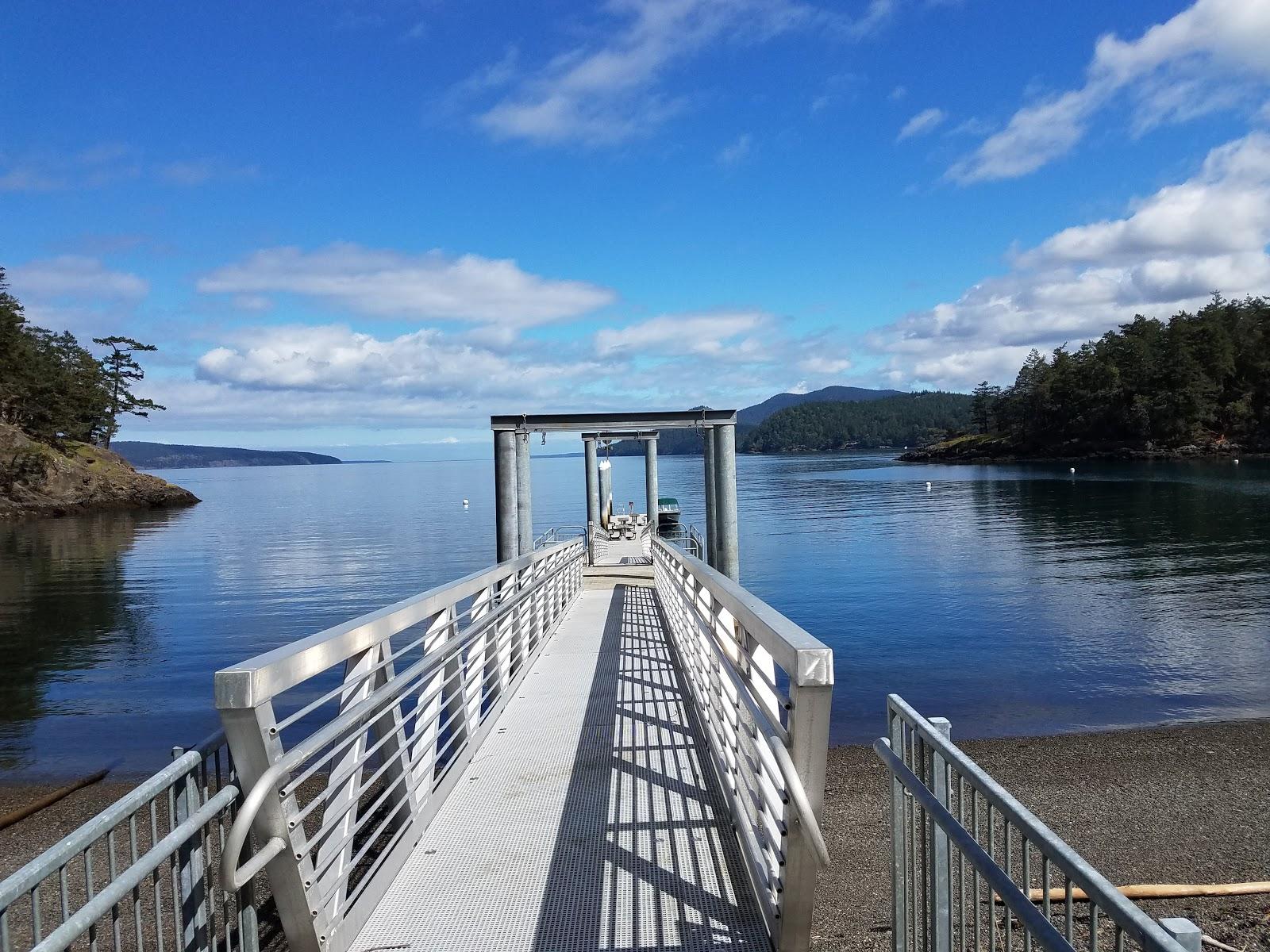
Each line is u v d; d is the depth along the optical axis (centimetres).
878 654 1678
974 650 1711
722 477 1364
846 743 1042
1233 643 1730
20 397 7994
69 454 8612
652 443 2181
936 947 247
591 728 619
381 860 375
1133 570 2880
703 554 1636
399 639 2034
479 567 3606
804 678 267
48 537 5569
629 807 463
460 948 325
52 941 173
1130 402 12156
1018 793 838
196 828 242
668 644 956
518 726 630
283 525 6450
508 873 387
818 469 15062
